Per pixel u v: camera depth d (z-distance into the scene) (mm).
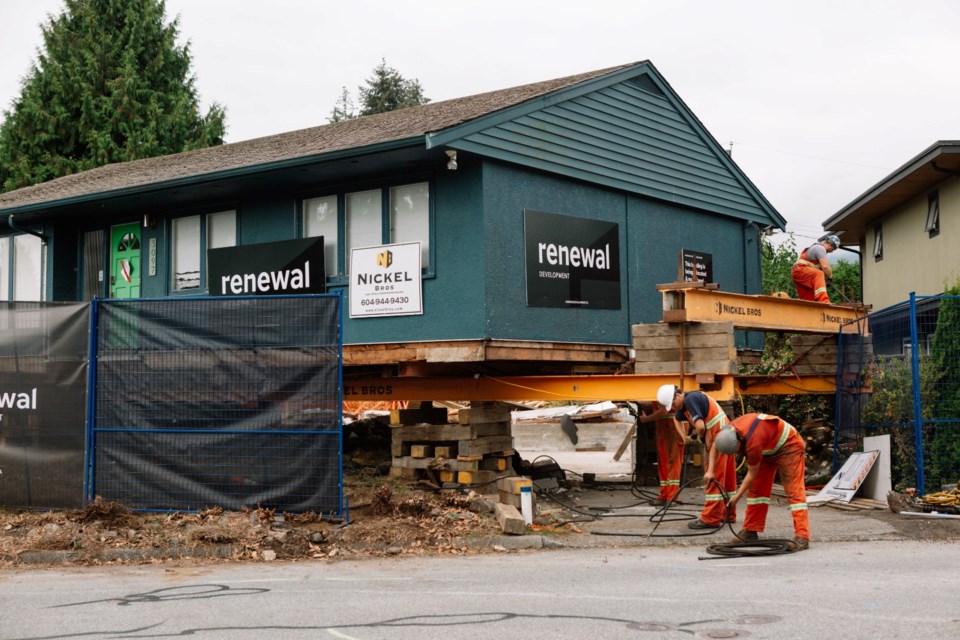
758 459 9109
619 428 23812
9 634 6410
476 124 12984
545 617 6531
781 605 6715
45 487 10773
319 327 10180
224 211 16594
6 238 19984
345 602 7184
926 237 20469
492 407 13867
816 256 15258
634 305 16234
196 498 10406
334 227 15000
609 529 10625
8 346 10945
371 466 15680
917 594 7016
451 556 9406
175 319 10555
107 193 16312
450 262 13516
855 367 14188
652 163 16969
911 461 12180
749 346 19109
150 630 6422
